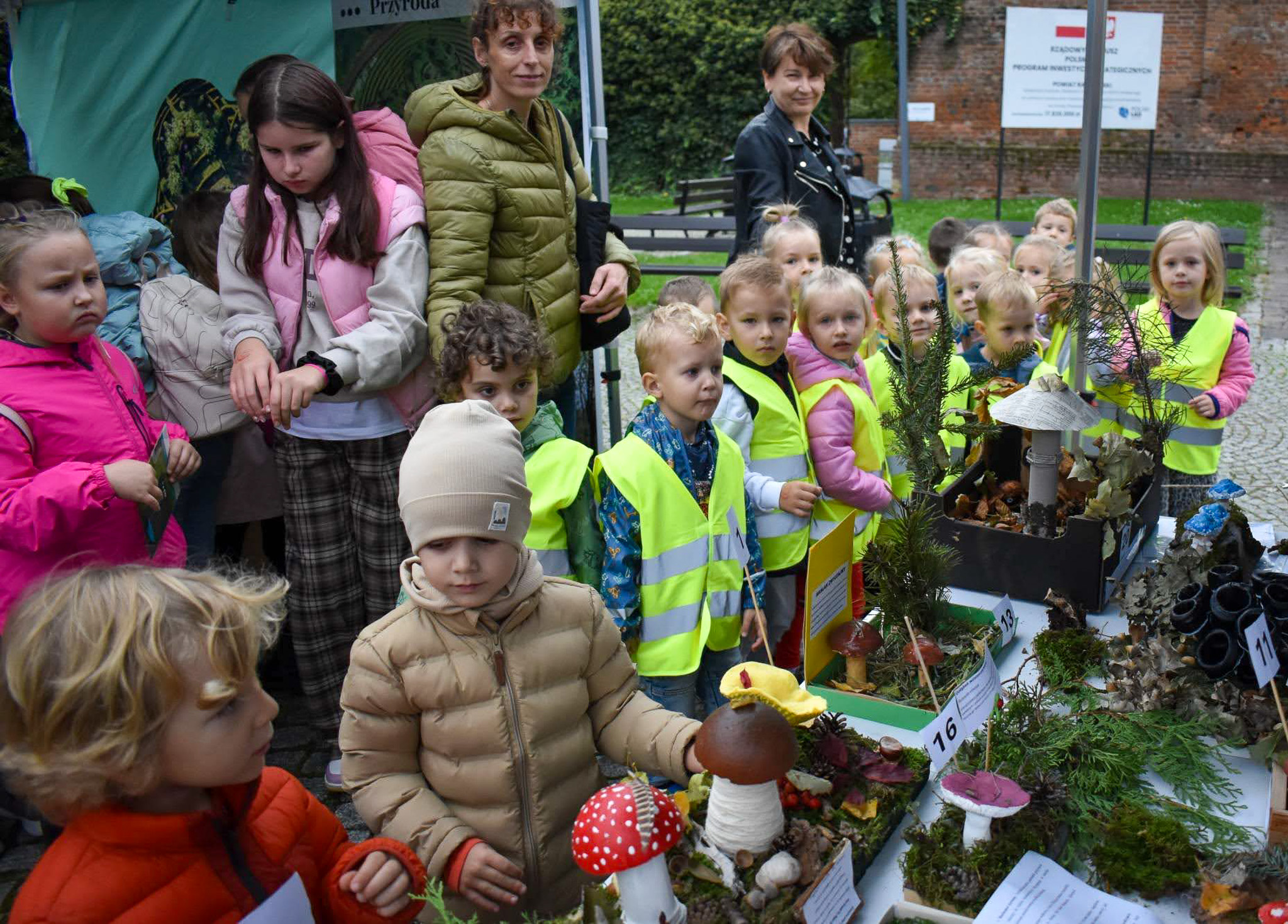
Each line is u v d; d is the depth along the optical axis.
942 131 19.19
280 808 1.56
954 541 2.65
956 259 4.74
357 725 1.86
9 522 2.38
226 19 4.16
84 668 1.20
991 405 2.68
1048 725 1.95
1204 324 4.20
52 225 2.47
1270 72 17.08
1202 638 1.97
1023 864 1.62
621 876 1.43
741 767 1.50
